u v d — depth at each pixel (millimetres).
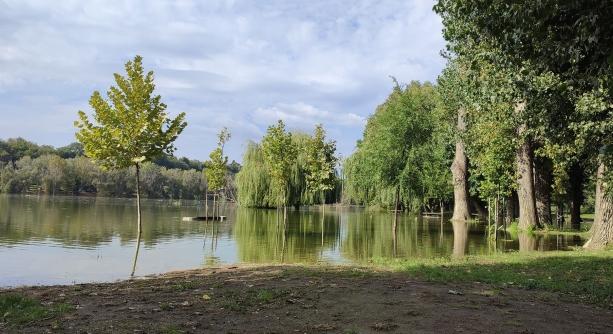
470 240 25656
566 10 6113
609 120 9211
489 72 10203
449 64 31828
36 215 39562
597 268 12461
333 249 21016
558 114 9055
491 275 11062
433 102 37375
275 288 8883
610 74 6176
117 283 10125
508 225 38094
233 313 6871
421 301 7805
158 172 128375
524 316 7031
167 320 6434
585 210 78125
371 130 37094
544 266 12953
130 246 21156
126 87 15883
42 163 115688
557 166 30047
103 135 15617
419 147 21953
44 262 16016
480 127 26812
